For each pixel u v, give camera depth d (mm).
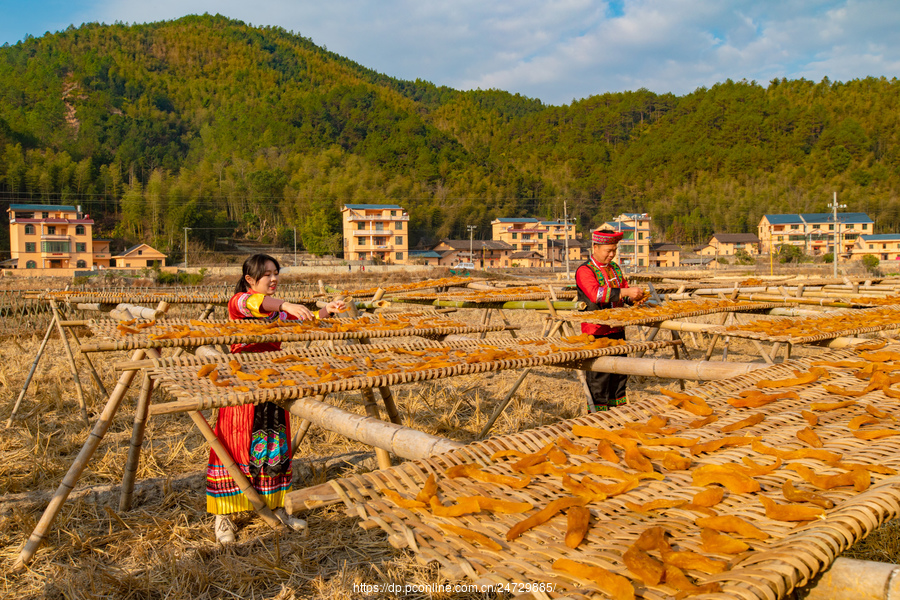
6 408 5344
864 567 998
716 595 901
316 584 2473
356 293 7621
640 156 135125
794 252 74125
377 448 2121
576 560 1075
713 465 1457
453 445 1742
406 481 1450
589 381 4008
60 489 2793
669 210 104750
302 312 3537
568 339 3604
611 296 4375
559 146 148750
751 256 82250
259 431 3002
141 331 3205
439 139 129000
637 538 1146
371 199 86500
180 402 1923
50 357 8023
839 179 110938
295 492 1371
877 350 2973
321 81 194125
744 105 146625
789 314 5160
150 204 77312
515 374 6984
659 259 82812
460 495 1381
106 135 112000
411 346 3439
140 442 3191
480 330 4133
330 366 2703
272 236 83500
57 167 82250
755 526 1166
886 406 1969
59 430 4691
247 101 153375
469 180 109000
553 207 105500
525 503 1305
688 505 1279
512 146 156500
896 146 124250
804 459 1475
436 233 89312
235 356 2861
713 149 128875
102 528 3045
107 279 37469
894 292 7691
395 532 1195
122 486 3234
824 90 159375
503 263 80312
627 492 1389
